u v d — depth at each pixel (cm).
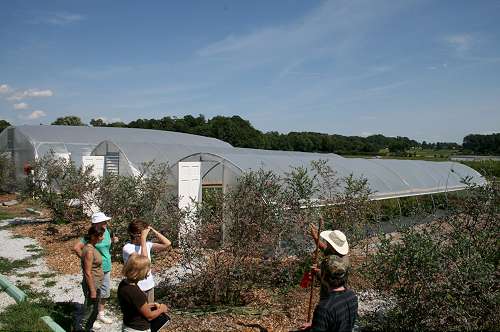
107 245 653
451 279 512
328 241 477
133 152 2008
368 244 875
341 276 385
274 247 770
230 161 1202
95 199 1275
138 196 1127
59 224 1477
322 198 888
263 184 793
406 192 1694
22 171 2486
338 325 375
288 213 779
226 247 741
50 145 2458
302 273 796
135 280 456
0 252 1116
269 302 725
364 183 873
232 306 712
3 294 793
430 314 527
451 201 723
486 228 640
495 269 591
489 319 524
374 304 707
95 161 1673
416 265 523
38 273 935
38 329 605
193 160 1273
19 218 1662
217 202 781
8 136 2691
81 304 747
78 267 981
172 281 828
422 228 636
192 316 663
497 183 669
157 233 612
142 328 449
